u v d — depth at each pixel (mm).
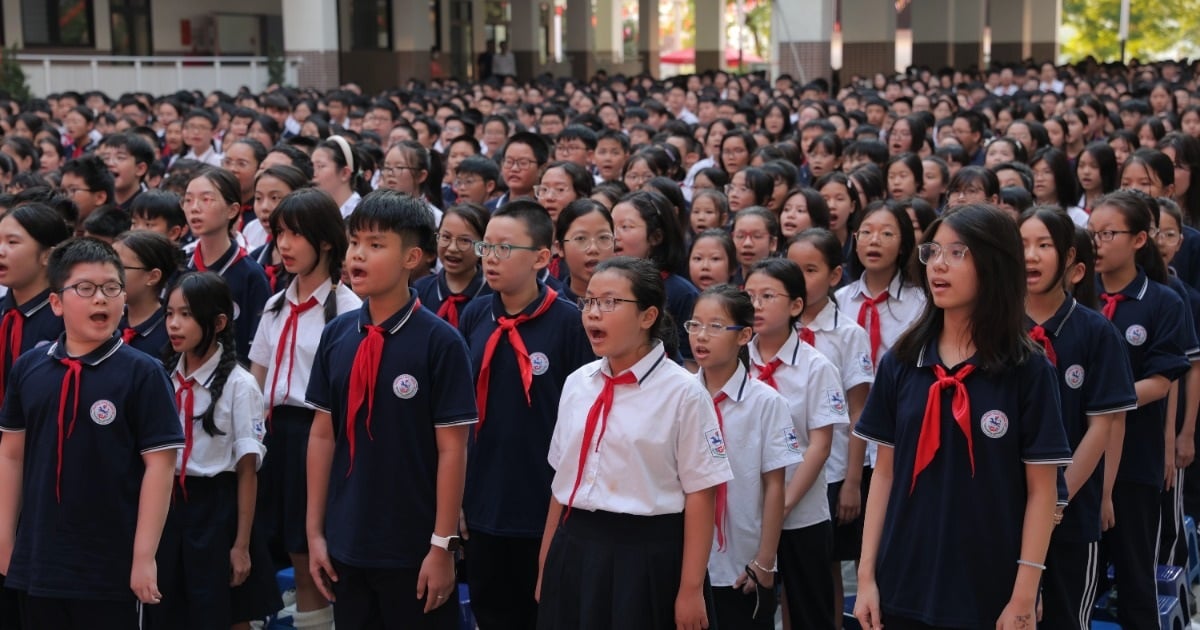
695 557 3957
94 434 4320
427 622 4457
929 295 3846
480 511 4883
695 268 5953
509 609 5020
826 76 25953
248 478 5023
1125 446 5305
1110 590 5840
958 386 3686
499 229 4848
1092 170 8227
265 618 5266
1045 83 23328
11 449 4496
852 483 5352
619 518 3979
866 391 5598
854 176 8461
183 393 4914
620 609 3930
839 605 5617
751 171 7961
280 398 5508
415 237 4371
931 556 3740
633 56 56781
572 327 4914
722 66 38781
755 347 5312
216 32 32438
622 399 4023
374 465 4375
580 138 10039
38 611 4395
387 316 4418
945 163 8969
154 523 4332
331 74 28219
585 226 5430
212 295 4906
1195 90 18781
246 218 8094
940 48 36531
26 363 4453
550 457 4230
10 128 13391
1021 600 3629
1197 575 6469
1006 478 3670
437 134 12750
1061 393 4566
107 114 15031
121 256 5238
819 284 5598
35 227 5277
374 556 4355
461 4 39375
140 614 4520
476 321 5090
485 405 4891
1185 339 5328
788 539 5074
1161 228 6164
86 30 29859
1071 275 4820
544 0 45188
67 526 4324
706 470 3955
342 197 7707
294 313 5492
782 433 4754
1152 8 61875
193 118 11477
